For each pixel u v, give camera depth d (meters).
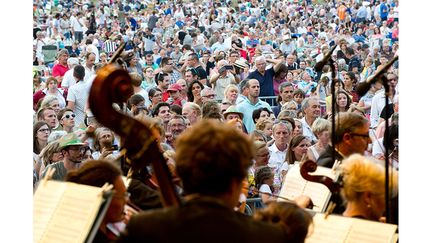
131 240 3.36
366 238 5.21
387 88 6.46
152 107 15.53
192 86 16.69
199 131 3.49
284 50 22.92
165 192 3.82
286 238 3.51
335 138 7.58
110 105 3.82
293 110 15.86
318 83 18.27
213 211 3.39
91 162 5.68
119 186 5.59
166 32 22.25
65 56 17.48
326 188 6.89
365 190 5.80
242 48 22.78
